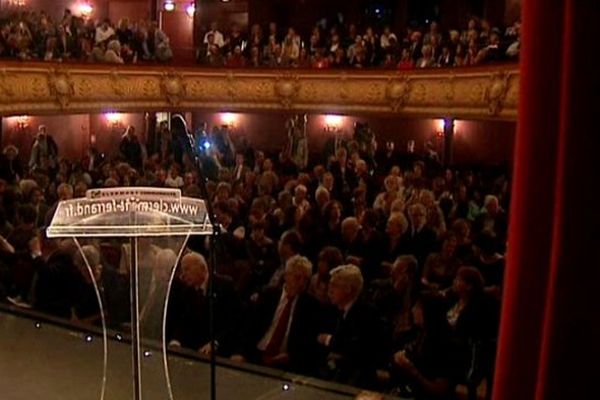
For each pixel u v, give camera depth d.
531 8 0.82
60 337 2.96
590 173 0.75
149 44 14.32
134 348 1.89
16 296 4.80
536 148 0.82
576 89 0.75
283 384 2.58
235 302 4.18
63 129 14.95
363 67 13.80
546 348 0.79
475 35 12.07
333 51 14.27
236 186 10.02
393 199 9.09
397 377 3.70
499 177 11.80
